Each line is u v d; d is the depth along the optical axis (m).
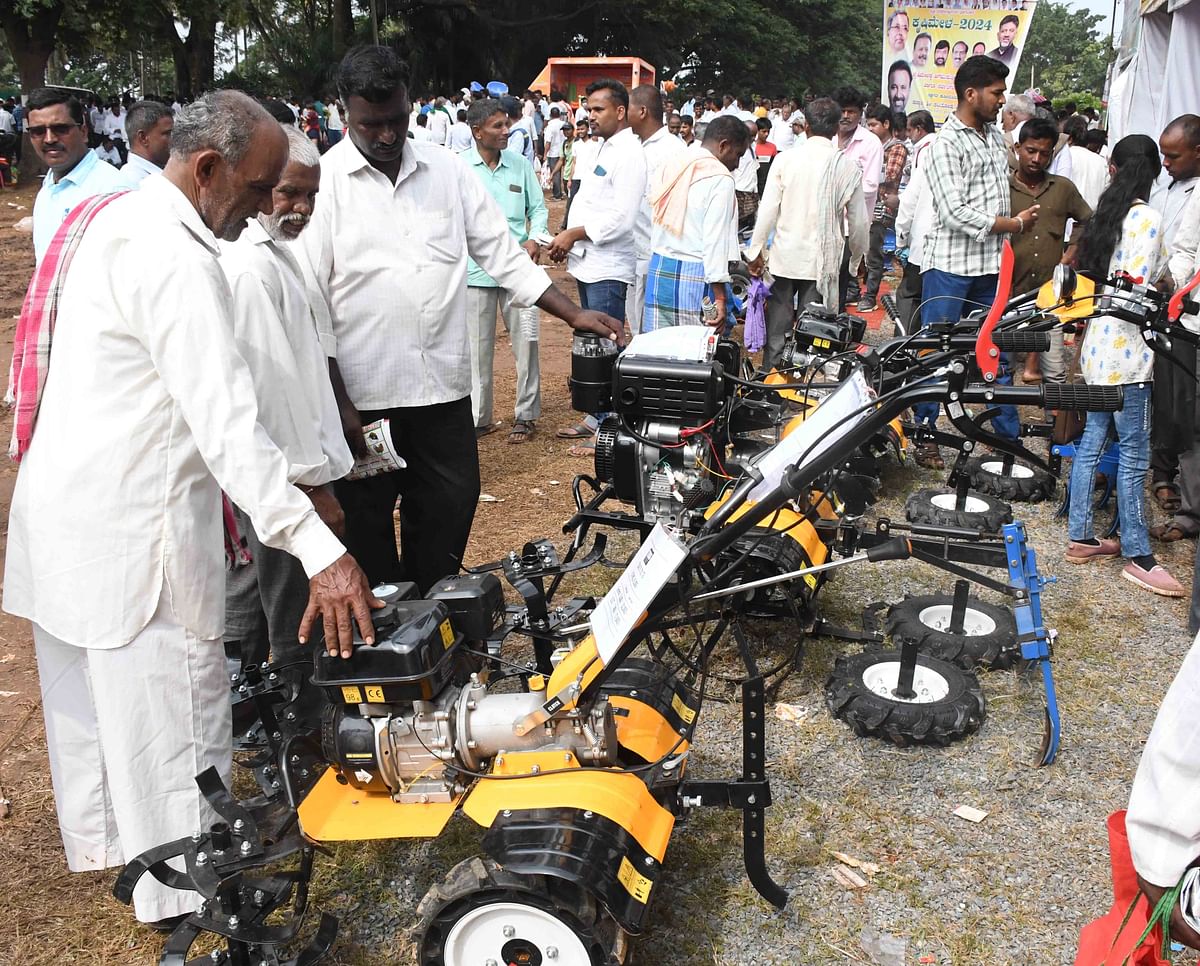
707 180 6.02
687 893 2.99
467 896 2.37
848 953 2.77
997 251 6.18
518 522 5.74
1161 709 1.56
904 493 6.19
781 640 4.45
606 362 4.11
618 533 5.61
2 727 3.88
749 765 2.77
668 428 3.99
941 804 3.40
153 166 5.04
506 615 3.15
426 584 4.30
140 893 2.72
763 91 44.69
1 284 12.52
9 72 55.31
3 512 5.91
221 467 2.39
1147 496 6.13
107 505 2.46
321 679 2.56
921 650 4.24
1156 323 2.80
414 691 2.53
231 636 3.76
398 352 3.84
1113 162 5.14
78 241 2.57
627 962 2.65
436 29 37.78
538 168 23.23
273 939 2.33
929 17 19.56
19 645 4.55
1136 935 1.72
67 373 2.47
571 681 2.57
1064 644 4.44
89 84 53.19
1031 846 3.20
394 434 4.02
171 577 2.54
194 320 2.36
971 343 2.88
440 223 3.83
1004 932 2.84
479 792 2.53
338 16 35.09
